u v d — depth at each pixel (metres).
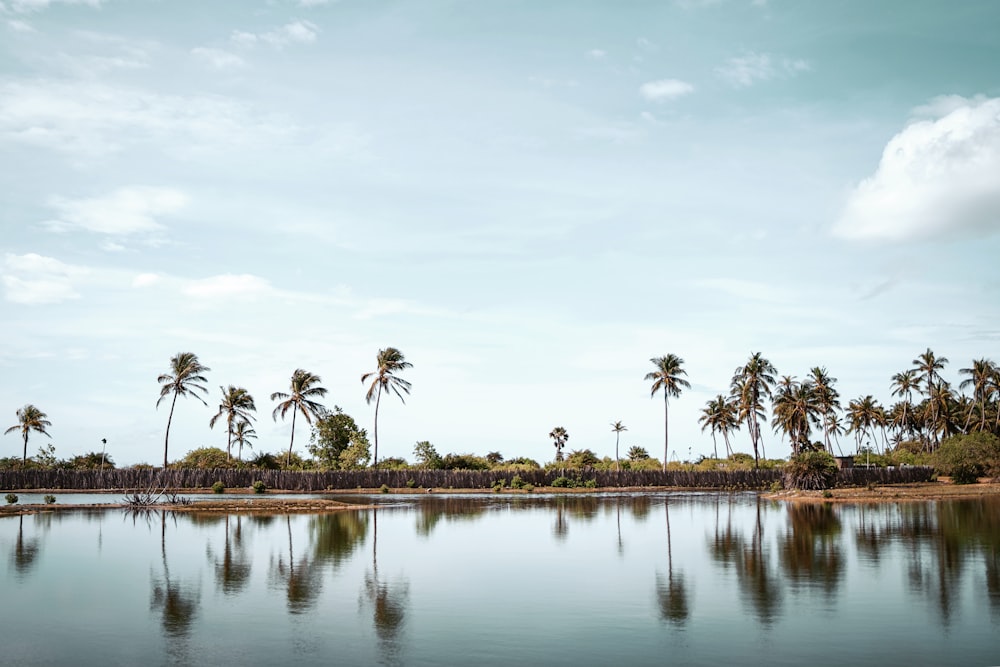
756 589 20.02
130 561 25.23
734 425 119.06
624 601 18.55
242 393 97.69
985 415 100.25
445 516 45.06
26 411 97.38
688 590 19.95
